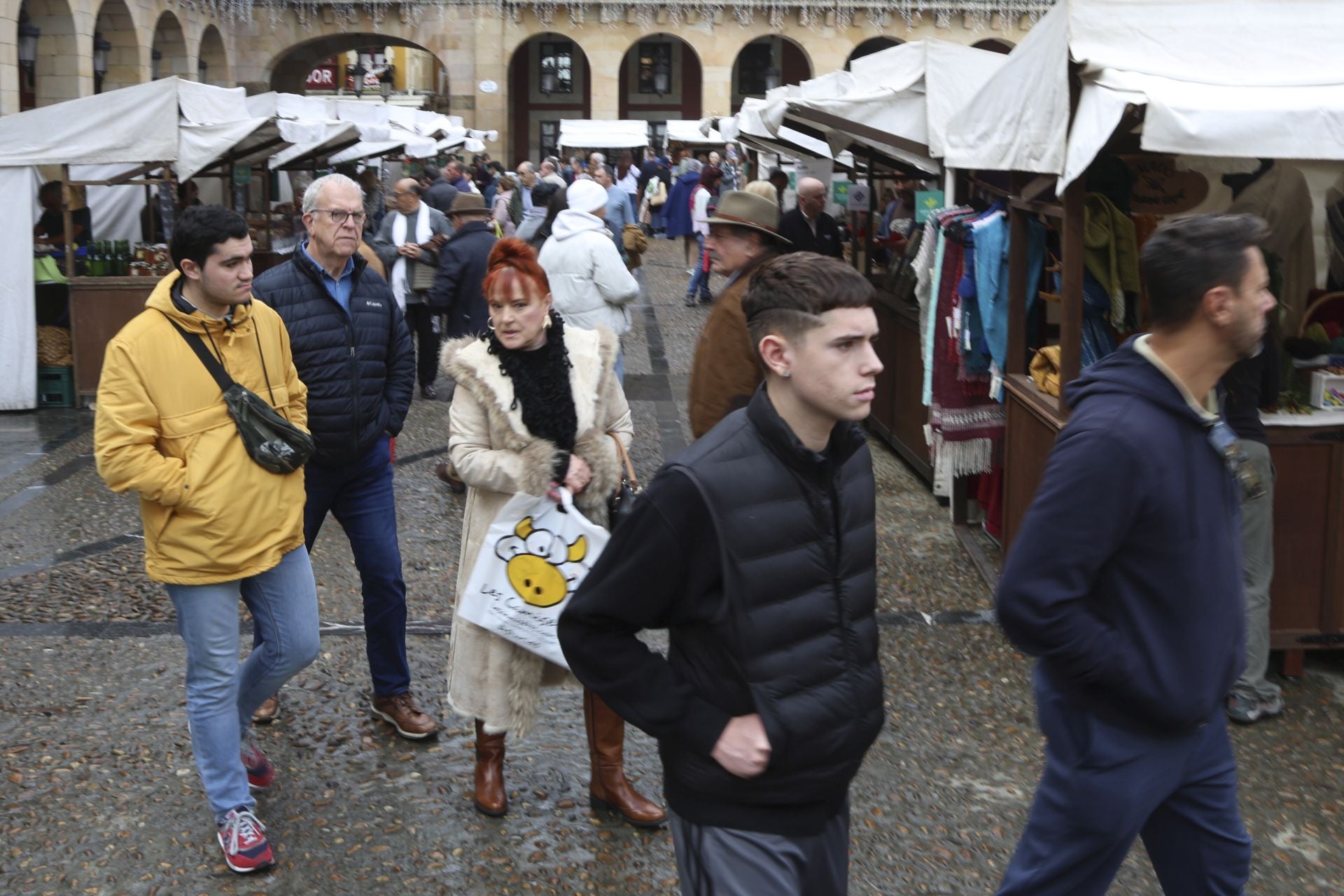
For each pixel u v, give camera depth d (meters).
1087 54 4.66
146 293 10.66
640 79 43.75
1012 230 6.17
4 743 4.43
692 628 2.23
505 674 3.76
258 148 12.80
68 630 5.56
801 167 15.51
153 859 3.71
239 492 3.45
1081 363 5.33
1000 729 4.64
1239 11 4.68
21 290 10.41
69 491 8.01
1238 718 4.66
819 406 2.17
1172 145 4.23
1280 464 4.97
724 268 4.18
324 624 5.67
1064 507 2.42
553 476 3.58
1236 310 2.41
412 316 11.05
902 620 5.76
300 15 35.31
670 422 10.14
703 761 2.23
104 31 24.53
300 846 3.79
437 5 35.75
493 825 3.92
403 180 10.86
